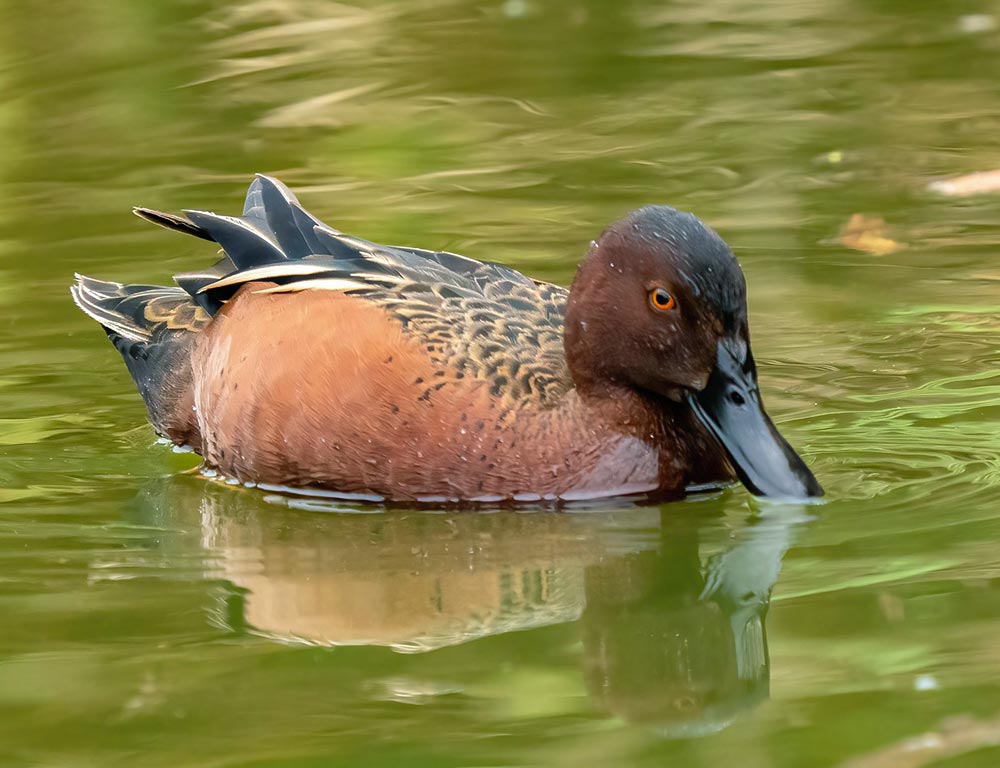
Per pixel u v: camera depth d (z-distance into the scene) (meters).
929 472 10.61
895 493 10.26
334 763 7.09
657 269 10.08
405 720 7.48
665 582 9.28
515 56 21.05
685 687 7.89
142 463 11.62
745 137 18.03
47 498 10.87
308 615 8.84
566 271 14.38
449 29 22.09
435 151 17.88
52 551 9.85
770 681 7.79
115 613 8.85
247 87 19.88
